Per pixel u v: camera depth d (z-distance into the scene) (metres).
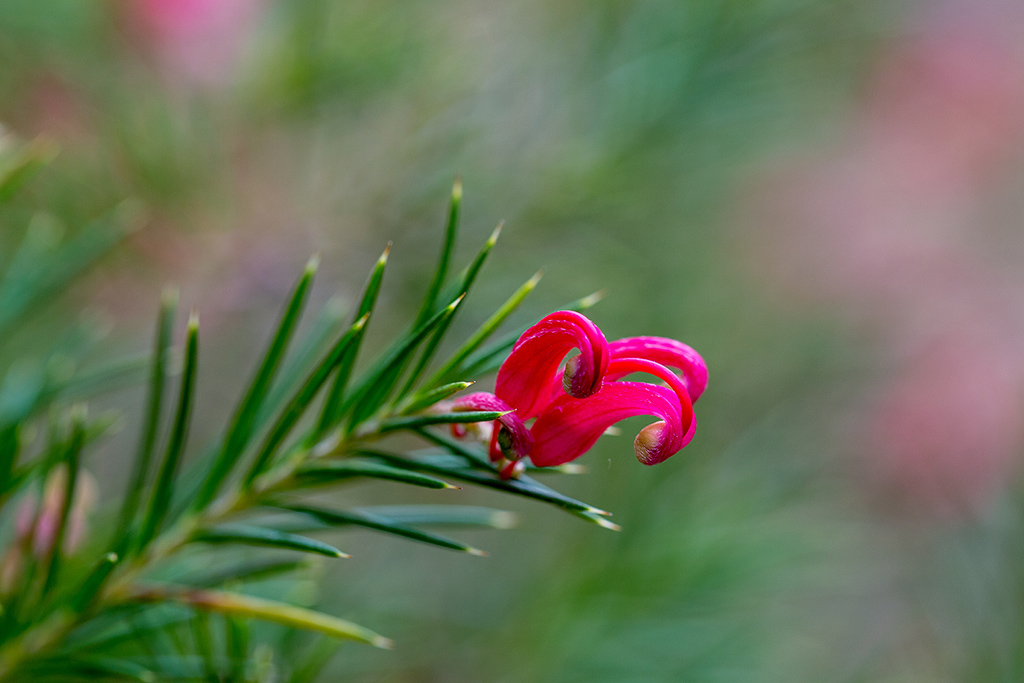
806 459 0.57
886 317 0.74
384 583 0.50
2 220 0.40
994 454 0.62
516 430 0.31
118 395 0.55
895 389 0.67
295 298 0.32
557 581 0.47
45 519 0.33
